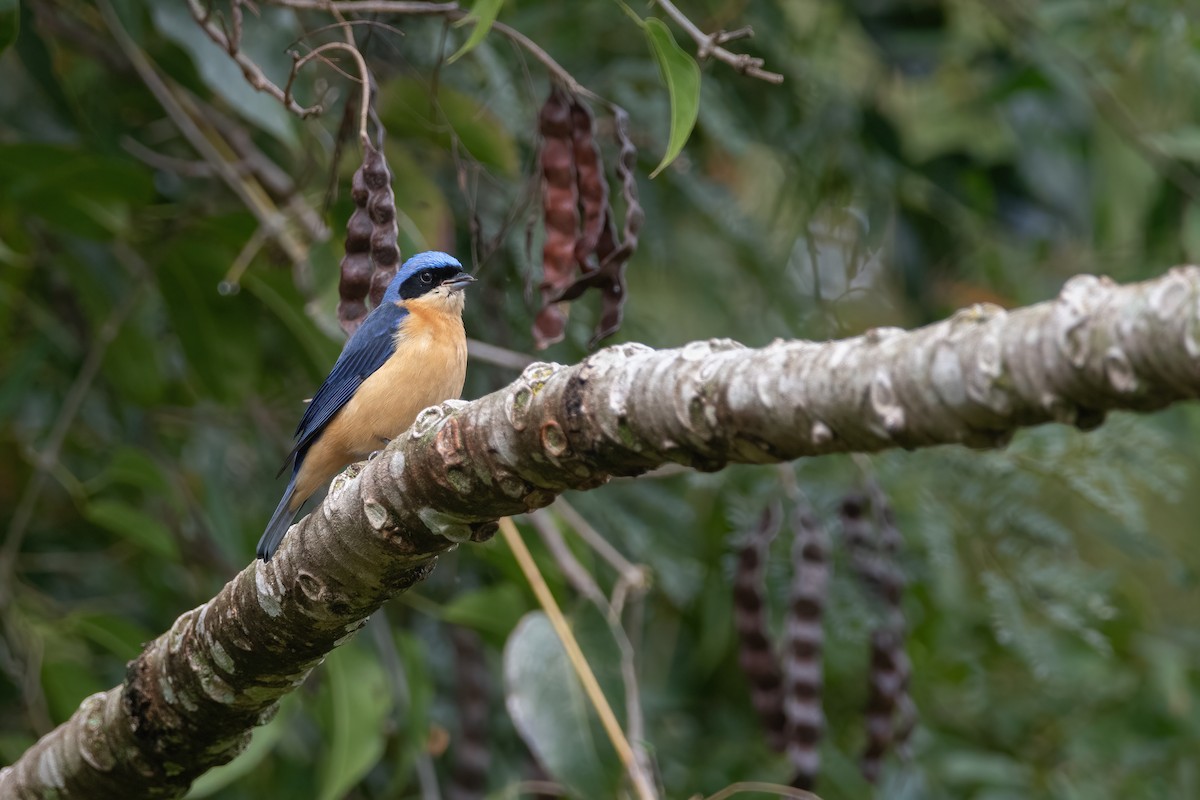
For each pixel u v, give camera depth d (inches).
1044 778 507.8
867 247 523.5
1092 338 150.6
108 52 432.5
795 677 388.8
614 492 479.2
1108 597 476.1
